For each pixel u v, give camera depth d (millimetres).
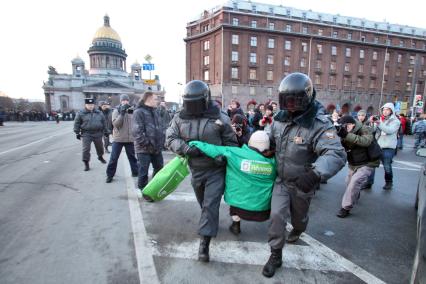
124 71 96375
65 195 4773
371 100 54375
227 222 3734
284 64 48656
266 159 2605
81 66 86625
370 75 53969
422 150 3674
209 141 2752
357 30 52344
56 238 3170
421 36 58531
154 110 4902
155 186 3027
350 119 4098
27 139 15211
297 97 2225
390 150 5652
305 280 2451
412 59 56875
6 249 2916
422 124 12688
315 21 51375
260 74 47531
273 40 47938
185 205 4332
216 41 47938
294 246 3086
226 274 2518
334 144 2230
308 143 2320
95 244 3037
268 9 51062
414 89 28406
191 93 2643
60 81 83500
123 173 6496
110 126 9805
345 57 52094
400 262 2793
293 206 2512
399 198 5086
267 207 2676
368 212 4281
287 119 2471
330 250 3010
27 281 2377
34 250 2896
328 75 51125
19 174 6387
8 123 39250
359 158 4023
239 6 49188
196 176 2781
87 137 6789
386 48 54375
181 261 2721
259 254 2881
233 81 46469
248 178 2637
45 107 86375
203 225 2672
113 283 2361
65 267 2590
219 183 2748
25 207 4168
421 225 1902
